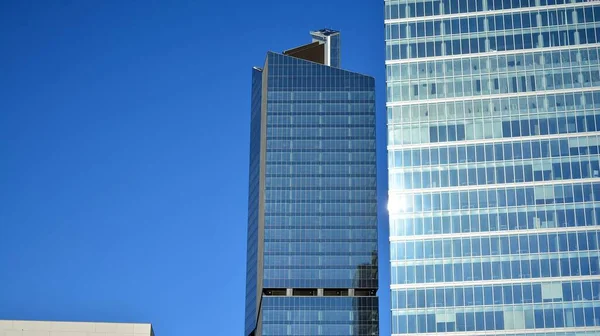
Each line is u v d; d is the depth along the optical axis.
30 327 164.38
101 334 165.62
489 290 196.50
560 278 194.88
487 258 198.50
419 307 197.50
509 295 195.50
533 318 193.50
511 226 199.75
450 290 197.75
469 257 199.25
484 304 195.75
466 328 194.88
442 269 199.38
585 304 192.88
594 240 196.50
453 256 199.88
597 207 198.62
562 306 193.25
